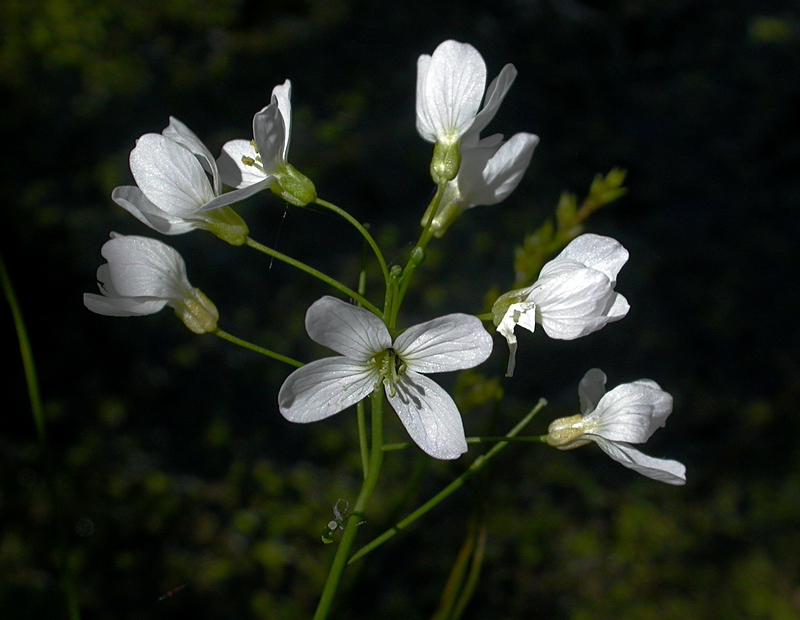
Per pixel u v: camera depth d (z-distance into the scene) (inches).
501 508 11.5
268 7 17.6
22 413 11.6
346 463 11.6
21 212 13.0
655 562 11.2
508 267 13.7
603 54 18.8
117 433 11.7
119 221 13.3
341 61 16.8
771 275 15.4
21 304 12.3
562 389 12.9
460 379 5.5
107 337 12.4
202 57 16.4
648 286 14.7
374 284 13.2
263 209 13.9
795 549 11.4
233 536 10.8
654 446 12.8
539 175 15.6
